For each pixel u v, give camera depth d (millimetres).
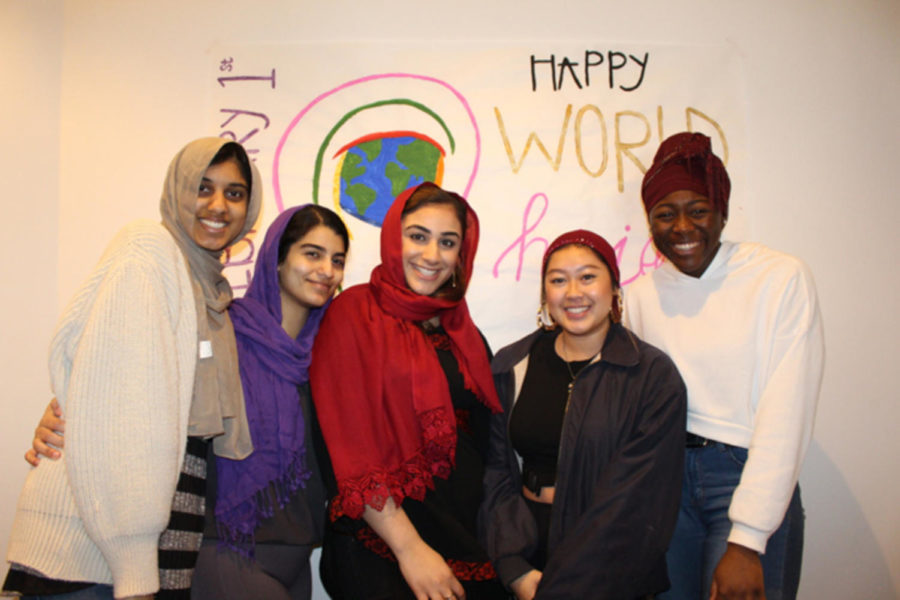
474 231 1384
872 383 1732
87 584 917
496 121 1762
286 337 1183
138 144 1763
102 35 1779
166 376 923
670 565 1285
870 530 1708
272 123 1763
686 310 1333
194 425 1009
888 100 1782
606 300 1258
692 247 1270
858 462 1719
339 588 1188
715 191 1256
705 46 1777
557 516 1198
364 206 1749
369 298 1305
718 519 1219
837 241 1756
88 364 870
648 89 1768
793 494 1229
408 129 1760
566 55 1769
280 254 1232
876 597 1698
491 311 1748
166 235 1023
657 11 1786
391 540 1113
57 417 963
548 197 1754
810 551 1699
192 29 1785
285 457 1112
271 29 1782
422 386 1195
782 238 1753
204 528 1070
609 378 1243
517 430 1309
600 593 1076
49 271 1733
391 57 1765
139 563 875
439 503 1199
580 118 1764
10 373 1707
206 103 1771
